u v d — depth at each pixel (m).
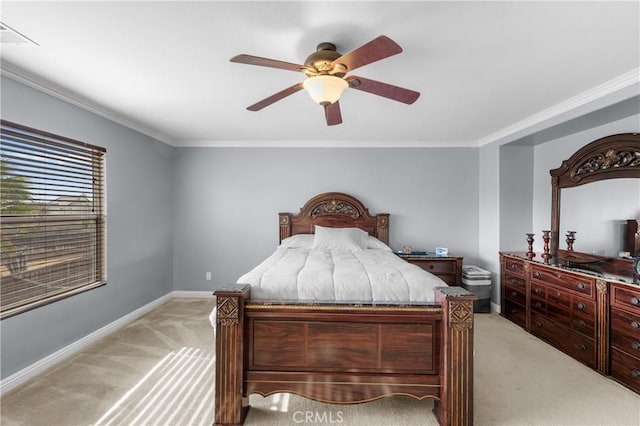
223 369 1.74
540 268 3.00
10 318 2.11
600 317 2.34
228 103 2.77
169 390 2.07
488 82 2.28
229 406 1.74
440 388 1.75
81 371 2.31
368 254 3.27
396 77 2.20
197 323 3.30
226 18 1.53
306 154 4.27
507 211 3.75
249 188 4.29
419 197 4.23
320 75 1.65
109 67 2.07
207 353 2.61
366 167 4.25
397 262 2.70
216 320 1.75
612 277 2.29
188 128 3.62
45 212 2.43
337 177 4.26
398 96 1.87
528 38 1.69
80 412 1.84
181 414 1.83
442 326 1.74
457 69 2.07
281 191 4.29
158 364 2.42
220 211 4.30
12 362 2.12
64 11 1.47
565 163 3.20
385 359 1.78
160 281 3.97
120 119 3.15
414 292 1.88
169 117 3.19
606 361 2.29
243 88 2.43
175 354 2.59
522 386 2.16
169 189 4.18
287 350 1.80
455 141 4.16
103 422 1.75
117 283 3.16
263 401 2.00
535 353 2.68
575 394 2.07
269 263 2.61
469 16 1.50
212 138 4.12
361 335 1.79
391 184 4.25
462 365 1.67
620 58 1.92
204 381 2.18
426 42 1.73
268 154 4.27
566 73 2.13
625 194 2.63
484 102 2.71
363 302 1.84
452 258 3.82
